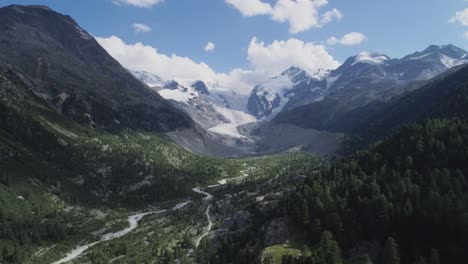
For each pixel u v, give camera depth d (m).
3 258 165.50
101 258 175.88
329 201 148.12
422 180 150.12
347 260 127.12
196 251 175.88
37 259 172.88
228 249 157.88
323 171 187.00
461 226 117.06
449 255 114.75
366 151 195.75
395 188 147.38
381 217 132.75
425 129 188.12
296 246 139.00
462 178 142.12
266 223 163.12
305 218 147.75
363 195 150.88
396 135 197.00
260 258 133.88
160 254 179.50
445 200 125.75
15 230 193.38
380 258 125.50
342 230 136.12
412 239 124.50
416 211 129.25
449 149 166.12
